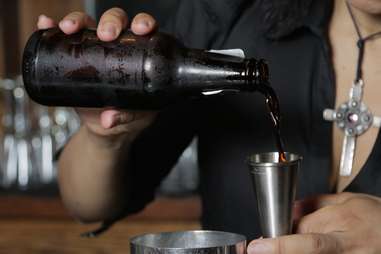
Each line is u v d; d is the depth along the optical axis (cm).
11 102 318
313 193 127
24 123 318
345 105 126
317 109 128
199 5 138
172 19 143
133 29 104
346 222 104
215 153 136
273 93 104
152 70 102
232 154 134
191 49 105
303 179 127
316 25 129
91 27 110
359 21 127
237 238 93
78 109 114
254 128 133
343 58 129
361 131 125
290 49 131
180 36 139
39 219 290
